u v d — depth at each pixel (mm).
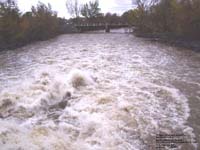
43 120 6555
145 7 34156
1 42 22609
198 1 21516
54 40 30641
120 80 10344
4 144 4910
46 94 8117
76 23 56938
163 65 13547
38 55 17609
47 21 34156
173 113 7141
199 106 7676
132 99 8102
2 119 6578
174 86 9648
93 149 5105
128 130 6047
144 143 5562
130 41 27609
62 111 7133
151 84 9859
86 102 7727
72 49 20625
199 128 6285
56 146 5035
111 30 54938
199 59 15430
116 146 5332
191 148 5426
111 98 8078
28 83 9555
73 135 5707
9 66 13688
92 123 6246
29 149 4797
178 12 23047
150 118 6758
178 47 21641
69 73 10539
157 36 28328
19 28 25438
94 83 9734
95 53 17938
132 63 14031
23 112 7051
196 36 21828
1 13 23922
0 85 9500
